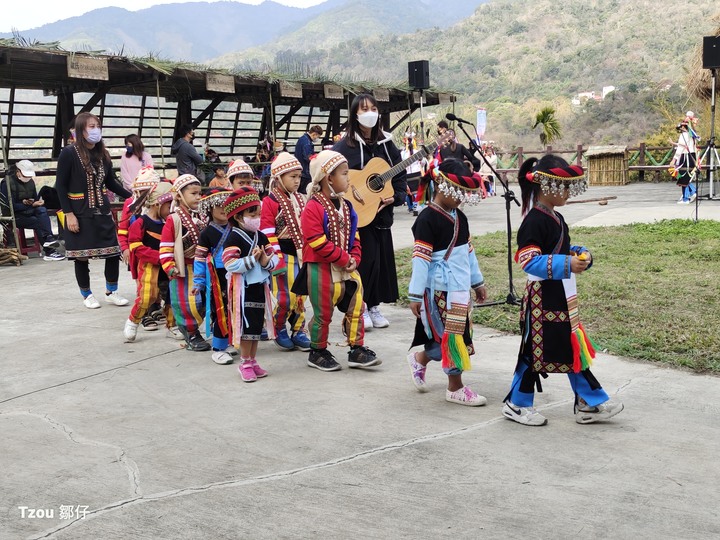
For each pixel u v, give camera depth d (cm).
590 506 319
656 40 7581
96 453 394
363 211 611
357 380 507
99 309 762
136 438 414
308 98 1828
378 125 639
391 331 639
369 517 317
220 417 443
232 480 356
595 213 1393
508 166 2639
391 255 641
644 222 1217
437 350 451
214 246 549
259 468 369
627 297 688
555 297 393
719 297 670
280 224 564
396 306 734
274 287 570
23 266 1066
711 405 434
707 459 361
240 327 503
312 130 1156
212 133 2070
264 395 480
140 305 617
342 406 454
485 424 417
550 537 296
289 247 570
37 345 627
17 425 440
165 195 602
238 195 498
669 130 2345
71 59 1090
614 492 330
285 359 568
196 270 555
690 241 984
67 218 746
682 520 305
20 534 312
